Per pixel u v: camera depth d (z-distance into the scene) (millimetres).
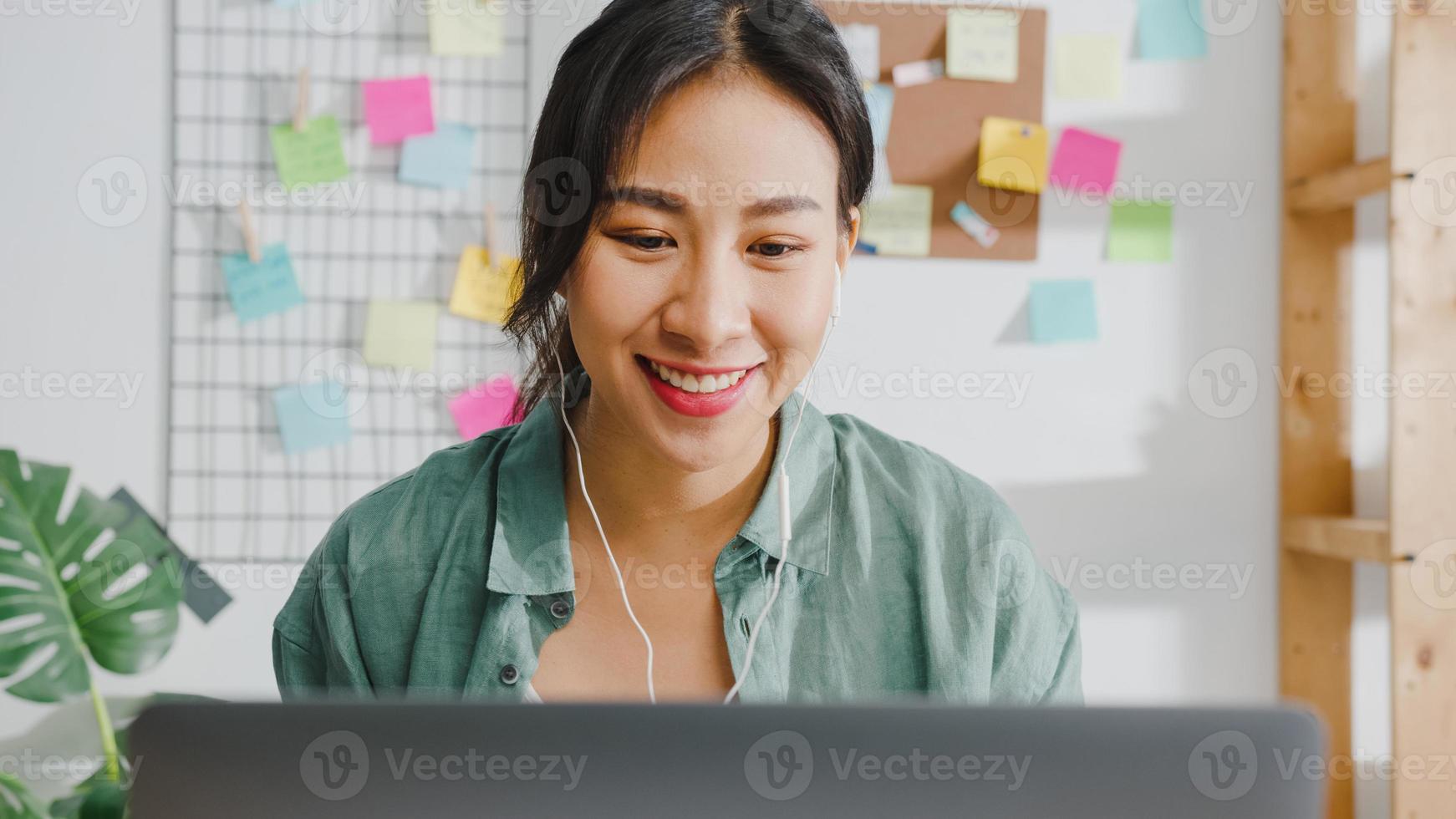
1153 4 1896
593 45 727
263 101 1812
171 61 1803
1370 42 1899
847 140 758
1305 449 1897
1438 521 1562
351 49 1815
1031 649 896
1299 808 439
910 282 1863
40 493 1378
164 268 1812
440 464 929
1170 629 1905
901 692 856
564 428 867
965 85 1861
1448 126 1568
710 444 749
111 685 1773
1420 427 1563
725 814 434
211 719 440
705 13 705
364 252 1825
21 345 1794
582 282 735
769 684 821
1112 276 1896
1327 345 1897
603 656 839
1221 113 1906
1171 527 1905
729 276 714
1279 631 1908
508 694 826
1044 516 1888
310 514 1823
